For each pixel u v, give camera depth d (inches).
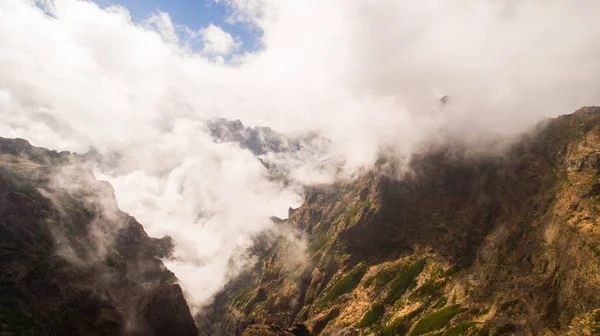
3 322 6402.6
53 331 7121.1
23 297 7165.4
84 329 7790.4
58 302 7573.8
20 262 7647.6
